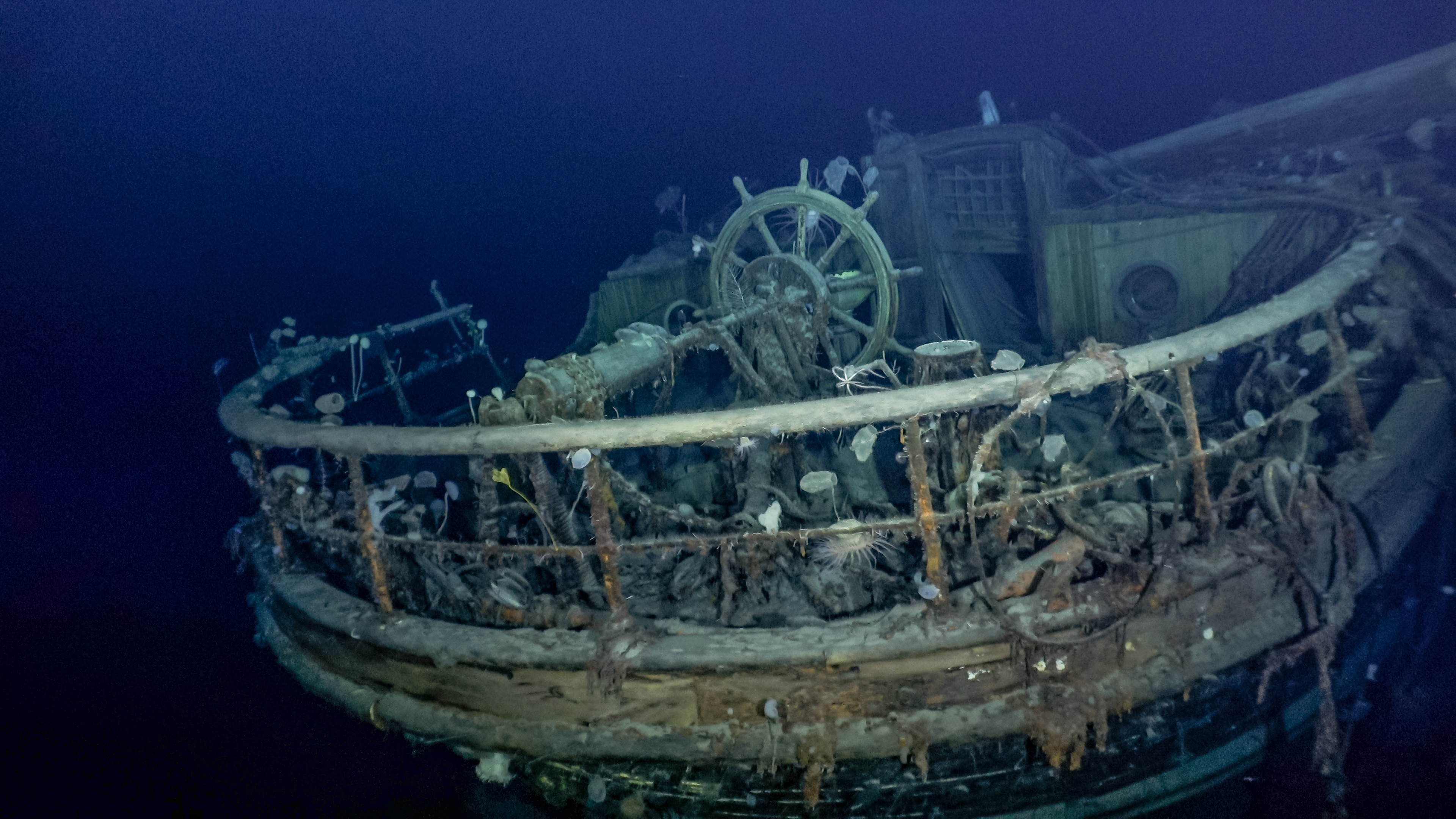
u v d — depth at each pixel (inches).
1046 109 807.7
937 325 352.2
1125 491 206.7
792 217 360.5
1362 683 166.6
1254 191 300.0
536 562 154.6
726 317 251.9
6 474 388.5
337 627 165.5
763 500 197.9
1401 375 205.2
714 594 167.6
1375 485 164.9
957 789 135.6
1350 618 150.7
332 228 749.3
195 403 481.7
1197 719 142.5
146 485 395.2
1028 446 179.6
